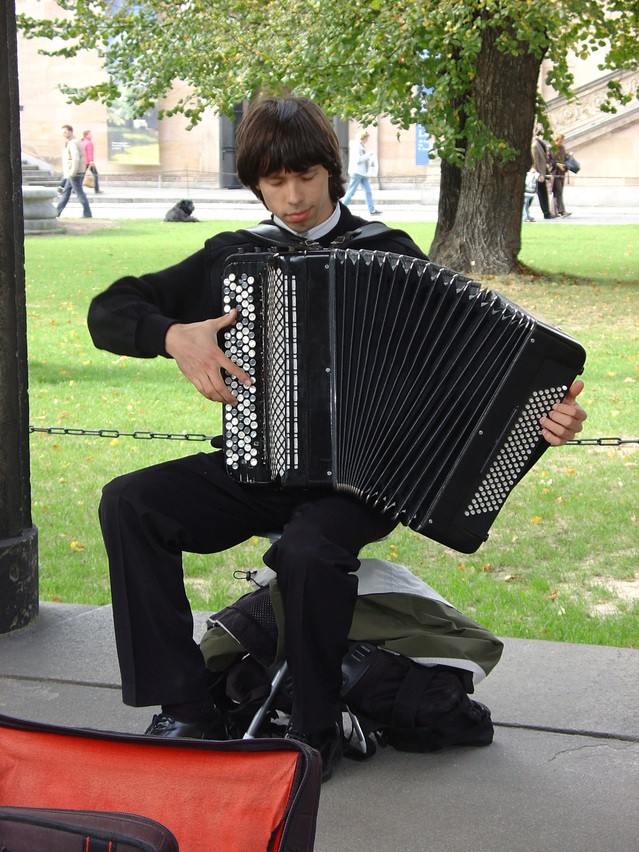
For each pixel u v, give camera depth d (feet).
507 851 8.71
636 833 8.96
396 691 10.06
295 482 9.59
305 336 9.44
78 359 33.65
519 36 39.27
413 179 112.47
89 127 115.03
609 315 39.70
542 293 44.16
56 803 6.54
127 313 9.70
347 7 40.29
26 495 13.65
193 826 6.35
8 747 6.72
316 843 8.82
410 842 8.84
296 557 9.14
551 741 10.50
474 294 9.43
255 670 10.21
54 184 96.43
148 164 116.88
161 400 28.32
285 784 6.29
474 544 9.67
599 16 44.14
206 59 48.08
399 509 9.64
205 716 9.64
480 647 10.25
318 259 9.38
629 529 18.35
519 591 15.58
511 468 9.51
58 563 16.90
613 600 15.35
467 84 41.45
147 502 9.53
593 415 26.07
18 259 12.98
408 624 10.13
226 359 9.37
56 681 12.01
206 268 10.20
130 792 6.49
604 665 12.19
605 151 98.43
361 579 10.11
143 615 9.43
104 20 52.39
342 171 10.12
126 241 64.54
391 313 9.44
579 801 9.43
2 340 12.98
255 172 9.78
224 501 9.89
